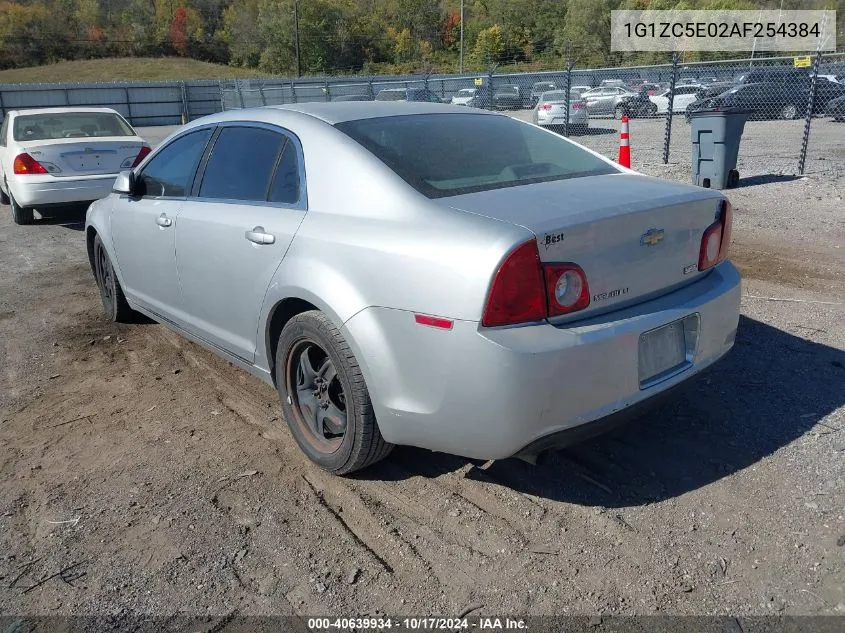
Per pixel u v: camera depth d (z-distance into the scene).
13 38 86.12
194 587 2.57
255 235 3.36
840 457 3.21
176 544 2.80
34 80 79.31
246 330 3.59
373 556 2.71
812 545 2.66
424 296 2.61
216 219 3.66
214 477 3.28
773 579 2.50
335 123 3.36
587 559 2.64
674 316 2.83
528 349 2.46
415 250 2.67
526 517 2.90
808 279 5.95
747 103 20.83
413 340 2.67
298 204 3.27
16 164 9.11
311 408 3.30
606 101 25.59
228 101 33.19
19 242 8.87
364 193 3.01
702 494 3.00
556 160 3.51
